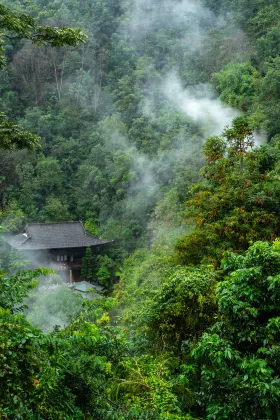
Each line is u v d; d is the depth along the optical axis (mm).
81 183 40875
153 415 4965
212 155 13258
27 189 38281
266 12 47844
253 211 11297
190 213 12586
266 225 11203
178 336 8156
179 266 10602
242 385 5258
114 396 5605
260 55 43031
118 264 31016
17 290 5168
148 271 19359
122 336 6273
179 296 8047
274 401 5066
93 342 5039
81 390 4617
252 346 5809
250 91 38031
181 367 6891
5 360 3025
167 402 5527
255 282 5785
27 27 7352
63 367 4113
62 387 4125
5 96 48406
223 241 11250
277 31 42656
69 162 42969
